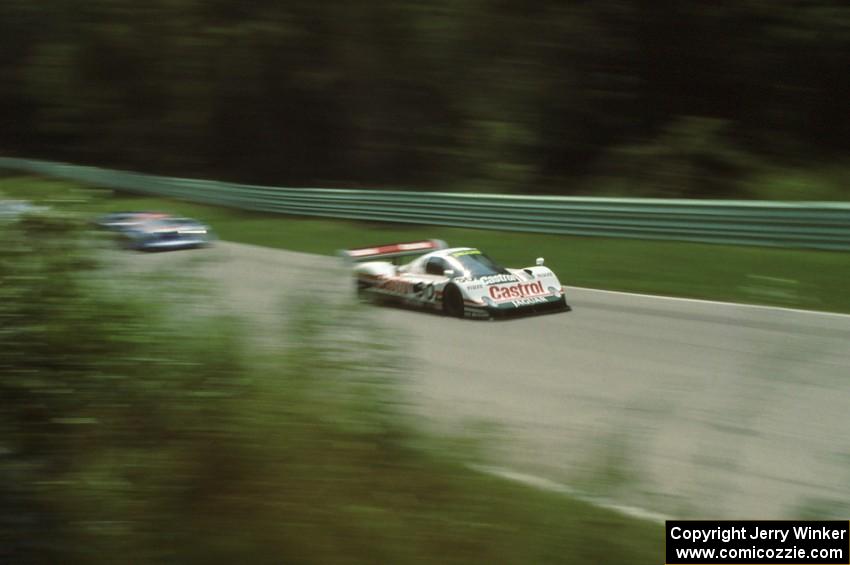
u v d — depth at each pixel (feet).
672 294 120.06
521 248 164.35
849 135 237.04
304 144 332.19
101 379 47.32
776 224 137.69
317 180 328.49
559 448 57.06
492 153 265.13
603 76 258.78
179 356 47.62
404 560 37.45
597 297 122.21
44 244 53.26
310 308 54.34
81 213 56.13
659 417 67.21
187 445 44.24
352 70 298.76
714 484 52.80
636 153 238.07
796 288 113.91
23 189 58.85
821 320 97.50
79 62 355.77
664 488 52.49
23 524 41.09
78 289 51.21
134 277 55.42
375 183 302.66
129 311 50.80
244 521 40.73
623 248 153.07
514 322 108.47
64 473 43.80
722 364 82.33
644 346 91.86
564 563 37.60
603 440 58.54
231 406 45.50
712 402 70.44
